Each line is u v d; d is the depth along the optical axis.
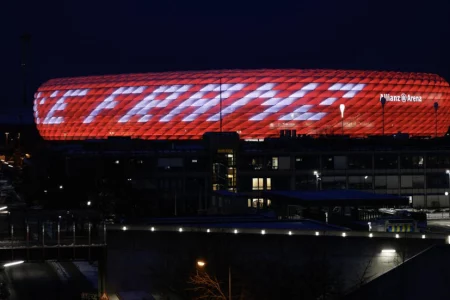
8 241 168.88
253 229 129.50
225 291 121.81
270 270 123.62
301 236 126.25
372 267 123.75
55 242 163.62
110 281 136.00
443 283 115.56
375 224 163.00
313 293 119.88
